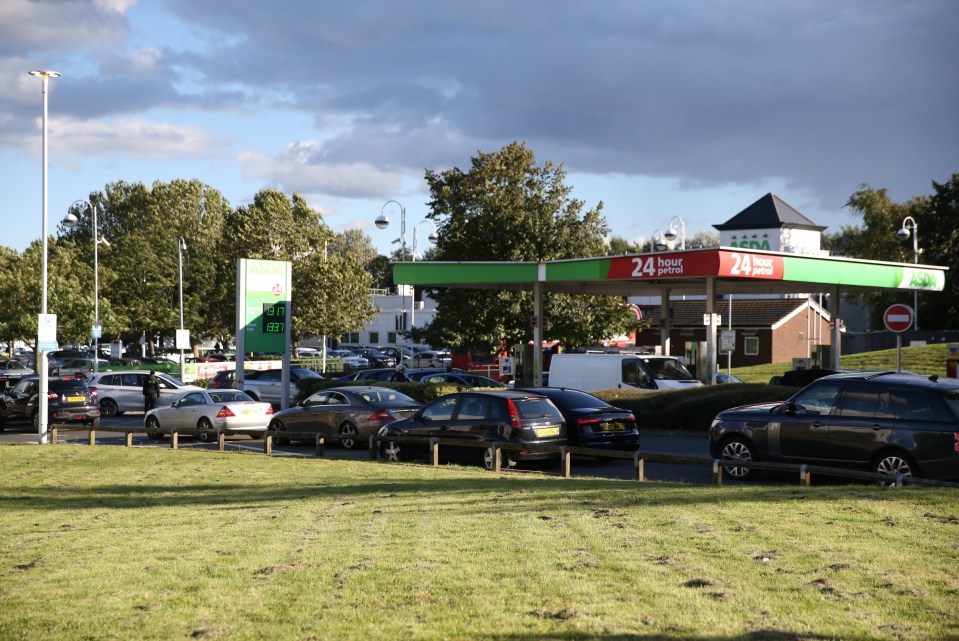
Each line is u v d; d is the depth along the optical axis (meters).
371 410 21.23
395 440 17.36
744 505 10.41
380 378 36.03
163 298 68.19
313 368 56.69
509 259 44.91
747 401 22.94
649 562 7.60
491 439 16.48
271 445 19.47
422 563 7.86
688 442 22.06
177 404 25.81
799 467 12.07
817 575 7.01
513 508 10.90
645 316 60.84
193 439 25.27
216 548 8.98
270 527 10.23
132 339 80.94
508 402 16.55
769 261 28.23
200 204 87.00
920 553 7.72
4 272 55.47
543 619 6.04
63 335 57.25
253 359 63.97
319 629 6.04
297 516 10.98
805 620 5.84
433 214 47.16
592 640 5.55
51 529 10.88
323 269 61.97
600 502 11.09
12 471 17.12
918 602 6.22
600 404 18.52
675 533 8.84
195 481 15.09
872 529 8.79
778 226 58.69
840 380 13.53
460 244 45.84
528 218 44.75
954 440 12.03
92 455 19.31
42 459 18.80
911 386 12.73
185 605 6.79
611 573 7.24
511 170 45.69
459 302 44.53
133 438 26.06
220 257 70.62
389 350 79.69
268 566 8.00
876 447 12.72
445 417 17.28
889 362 42.97
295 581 7.38
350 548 8.67
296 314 61.88
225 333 73.56
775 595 6.46
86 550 9.26
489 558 7.96
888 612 6.00
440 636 5.77
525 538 8.85
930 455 12.22
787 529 8.88
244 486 14.26
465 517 10.36
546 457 16.42
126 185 89.12
